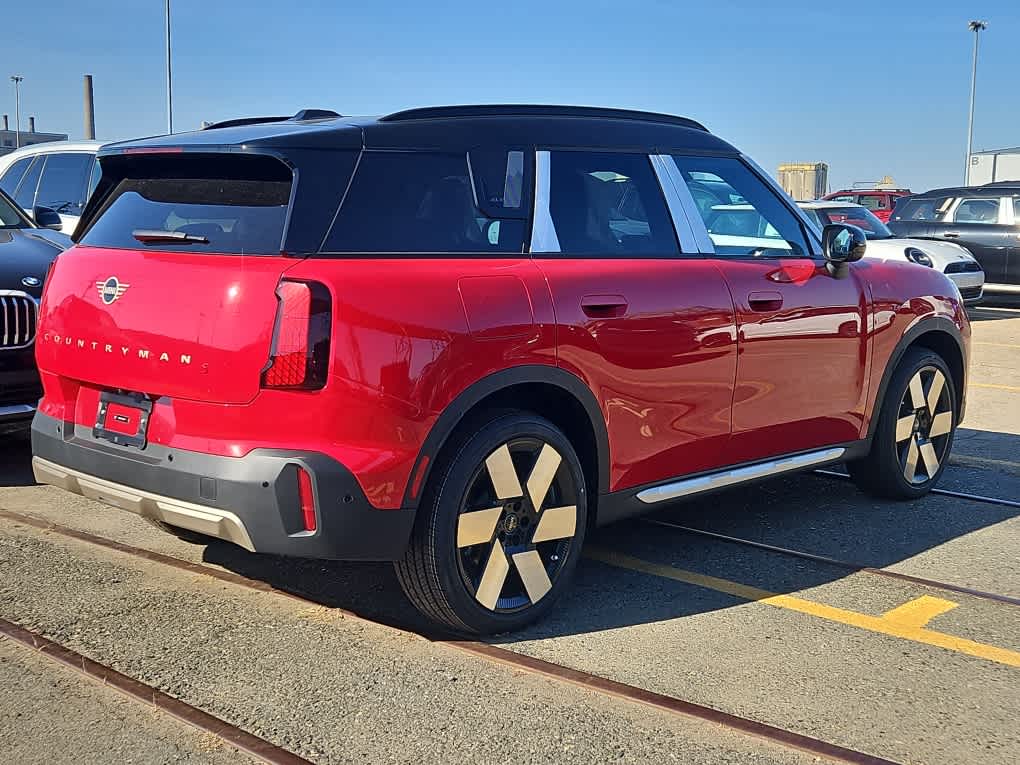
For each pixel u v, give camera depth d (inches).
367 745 115.3
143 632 144.4
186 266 134.3
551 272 148.5
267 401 126.1
